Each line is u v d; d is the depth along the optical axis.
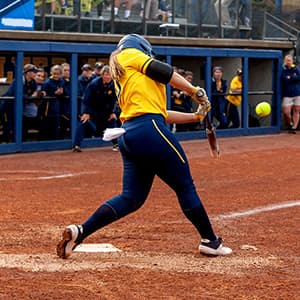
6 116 42.81
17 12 44.94
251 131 55.31
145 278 15.68
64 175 33.50
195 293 14.64
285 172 34.44
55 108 44.69
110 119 44.44
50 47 44.31
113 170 35.44
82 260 17.22
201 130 52.12
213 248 17.66
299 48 59.41
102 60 52.22
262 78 57.47
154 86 16.53
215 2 55.19
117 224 21.58
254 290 14.91
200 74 55.44
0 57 46.50
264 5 61.31
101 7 49.44
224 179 32.06
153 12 52.09
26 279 15.50
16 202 25.70
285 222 22.27
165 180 16.98
